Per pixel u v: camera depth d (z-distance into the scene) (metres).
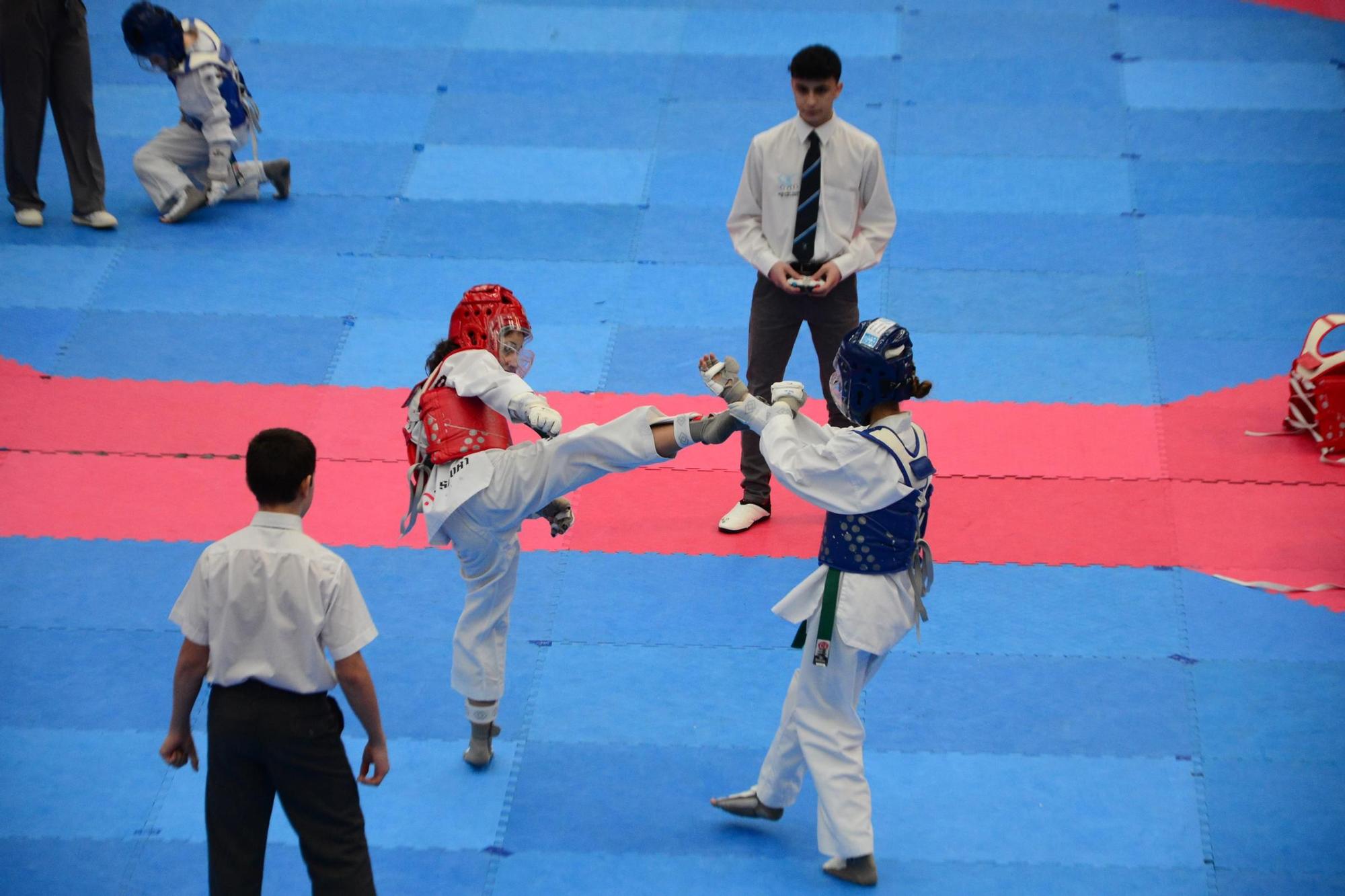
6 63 14.11
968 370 13.01
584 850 8.30
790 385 7.66
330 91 17.45
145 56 14.49
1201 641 9.92
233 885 6.90
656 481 11.82
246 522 11.25
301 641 6.64
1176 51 17.92
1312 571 10.52
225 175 15.07
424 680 9.69
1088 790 8.70
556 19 18.95
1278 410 12.34
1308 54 17.78
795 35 18.53
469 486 7.71
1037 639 9.99
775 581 10.61
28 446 12.03
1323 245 14.56
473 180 15.91
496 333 8.13
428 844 8.35
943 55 17.98
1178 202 15.29
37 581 10.59
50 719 9.34
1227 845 8.27
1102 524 11.09
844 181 10.12
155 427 12.30
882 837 8.38
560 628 10.16
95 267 14.48
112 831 8.45
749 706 9.45
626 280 14.31
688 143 16.48
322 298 14.08
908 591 7.54
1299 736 9.08
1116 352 13.19
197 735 9.25
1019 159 16.06
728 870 8.16
